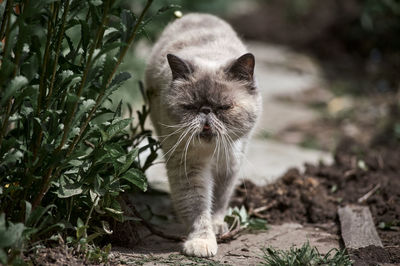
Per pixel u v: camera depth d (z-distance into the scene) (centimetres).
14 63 403
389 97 1219
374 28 1527
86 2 439
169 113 569
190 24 712
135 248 531
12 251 404
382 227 602
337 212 636
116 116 486
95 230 501
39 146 430
